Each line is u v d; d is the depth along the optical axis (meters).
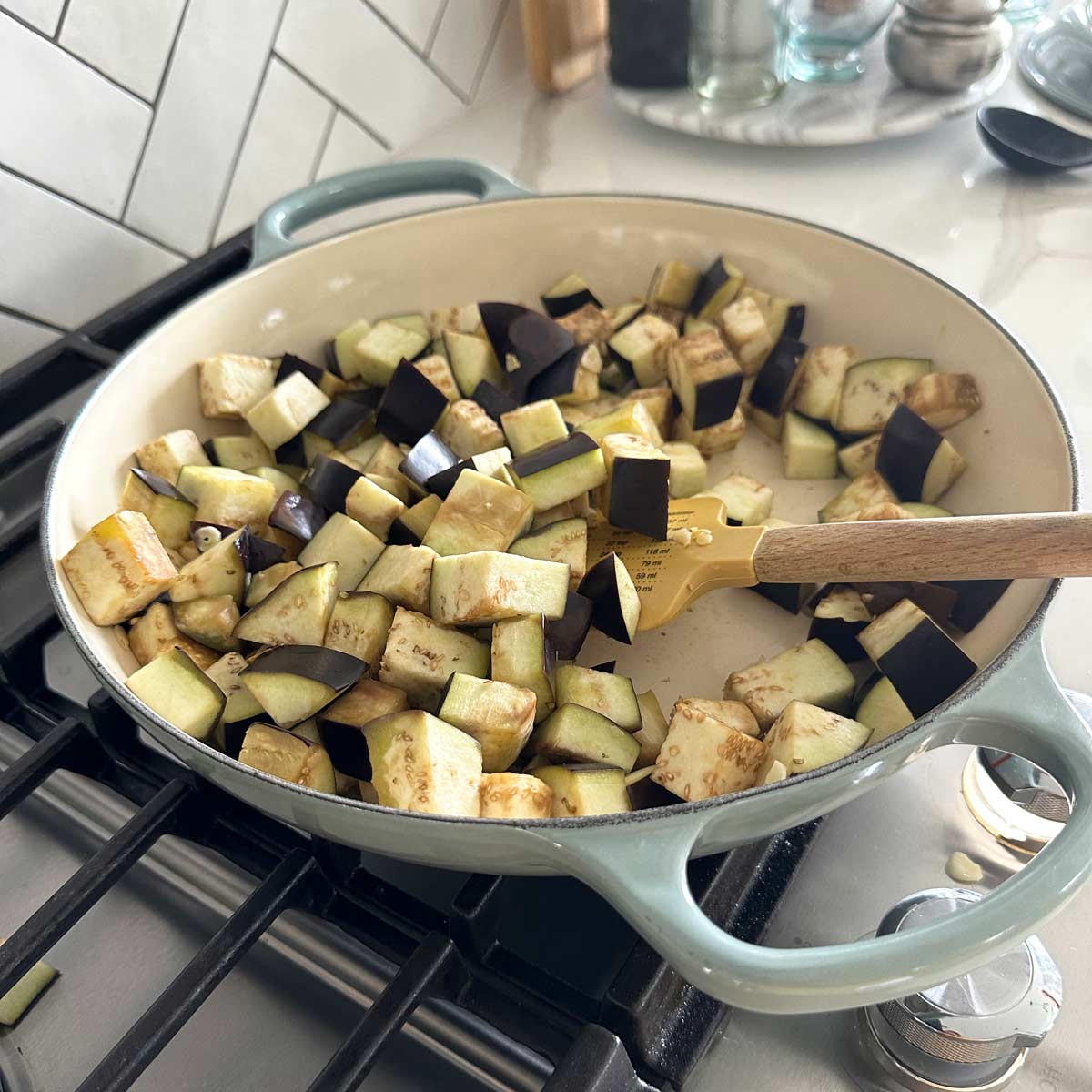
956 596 0.43
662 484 0.46
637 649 0.49
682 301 0.58
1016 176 0.69
